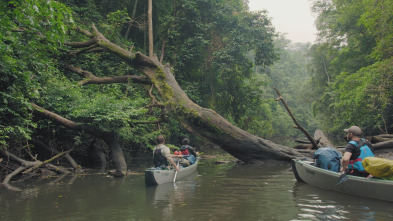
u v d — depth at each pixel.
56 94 8.74
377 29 11.92
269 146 9.93
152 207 3.66
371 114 14.52
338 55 22.47
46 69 8.48
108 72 14.12
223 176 6.72
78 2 15.52
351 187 4.26
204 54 16.78
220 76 16.23
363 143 4.38
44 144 8.86
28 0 5.08
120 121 8.27
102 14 16.64
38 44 7.10
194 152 8.06
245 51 16.03
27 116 6.91
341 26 20.42
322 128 31.08
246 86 17.20
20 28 6.68
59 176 7.12
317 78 31.58
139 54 10.77
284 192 4.61
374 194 3.94
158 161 6.21
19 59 6.43
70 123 8.28
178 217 3.16
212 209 3.51
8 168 7.06
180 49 16.11
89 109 8.13
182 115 9.84
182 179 6.28
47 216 3.32
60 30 5.74
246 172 7.47
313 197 4.17
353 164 4.39
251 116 18.58
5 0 5.47
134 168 9.00
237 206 3.66
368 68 12.36
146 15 16.97
